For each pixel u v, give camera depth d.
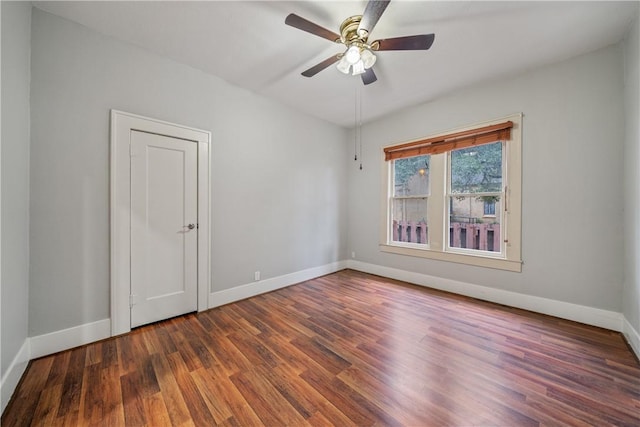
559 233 2.53
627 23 1.98
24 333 1.73
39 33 1.84
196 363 1.80
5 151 1.47
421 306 2.83
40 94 1.84
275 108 3.42
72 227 1.99
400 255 3.86
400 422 1.30
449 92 3.17
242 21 1.99
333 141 4.31
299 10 1.86
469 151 3.21
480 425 1.28
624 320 2.16
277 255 3.48
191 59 2.50
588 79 2.35
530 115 2.67
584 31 2.07
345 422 1.30
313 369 1.73
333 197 4.32
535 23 1.98
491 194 3.00
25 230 1.74
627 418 1.32
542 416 1.33
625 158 2.16
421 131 3.56
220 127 2.86
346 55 1.80
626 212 2.14
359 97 3.31
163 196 2.47
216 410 1.38
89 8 1.85
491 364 1.78
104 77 2.12
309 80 2.89
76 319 2.01
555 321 2.44
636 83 1.93
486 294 3.00
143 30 2.09
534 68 2.62
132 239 2.28
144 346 2.03
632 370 1.70
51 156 1.89
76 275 2.01
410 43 1.78
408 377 1.64
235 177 3.01
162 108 2.44
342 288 3.49
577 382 1.59
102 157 2.12
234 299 3.01
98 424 1.29
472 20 1.94
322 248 4.14
